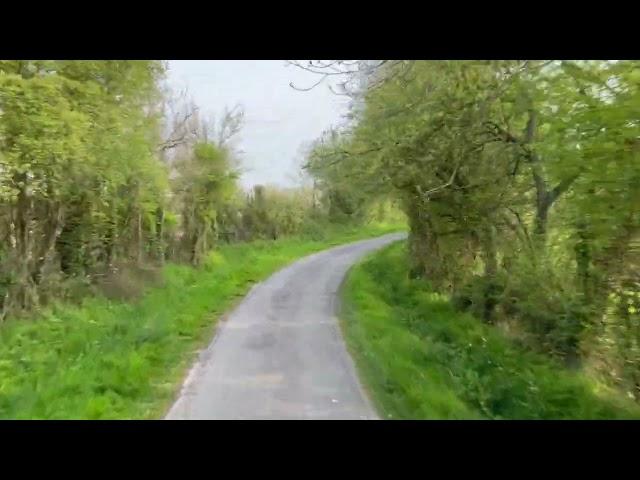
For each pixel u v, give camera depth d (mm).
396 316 21219
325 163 19594
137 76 17781
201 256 32594
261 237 46906
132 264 23578
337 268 35375
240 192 39281
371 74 12031
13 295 15672
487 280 21594
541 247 17812
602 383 15555
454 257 25578
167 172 28047
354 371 12984
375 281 29578
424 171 18188
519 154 17781
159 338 15438
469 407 11570
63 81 14930
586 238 14555
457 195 20812
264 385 11797
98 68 16266
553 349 16844
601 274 14531
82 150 15547
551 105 14008
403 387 11336
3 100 13328
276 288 27453
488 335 18969
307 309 21750
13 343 13328
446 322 20859
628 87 10969
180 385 11789
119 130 17828
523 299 18547
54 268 18203
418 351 15281
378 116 15812
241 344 15867
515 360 16672
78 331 14805
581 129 12125
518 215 20359
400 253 41531
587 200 12820
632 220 12422
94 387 10766
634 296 14156
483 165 19234
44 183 15641
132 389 10984
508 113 16781
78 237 19406
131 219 24438
